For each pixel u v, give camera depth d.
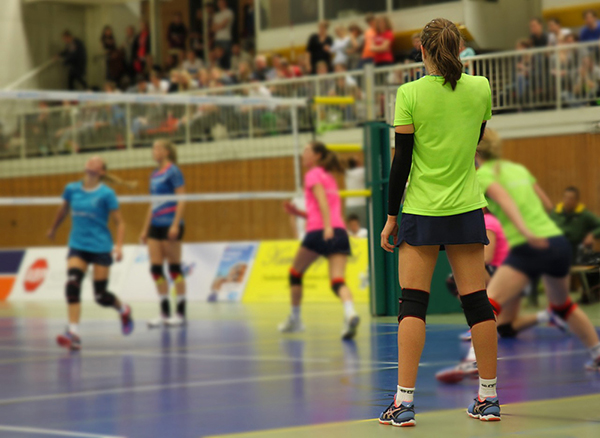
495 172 10.30
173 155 17.67
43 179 35.44
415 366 6.55
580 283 15.97
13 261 30.59
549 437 5.96
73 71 39.34
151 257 17.67
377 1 21.36
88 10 41.09
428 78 6.34
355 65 26.19
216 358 11.91
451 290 10.86
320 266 23.73
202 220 31.30
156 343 14.27
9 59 38.91
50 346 14.34
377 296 8.95
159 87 34.06
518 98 22.34
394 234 6.68
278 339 14.12
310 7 31.39
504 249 11.43
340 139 23.50
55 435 6.86
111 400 8.62
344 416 7.23
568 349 11.61
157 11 40.25
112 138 33.56
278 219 29.36
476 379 9.00
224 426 7.00
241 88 29.91
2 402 8.66
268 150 28.64
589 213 16.83
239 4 36.38
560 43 22.28
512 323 13.06
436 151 6.33
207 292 25.80
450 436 6.05
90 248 14.41
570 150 21.70
